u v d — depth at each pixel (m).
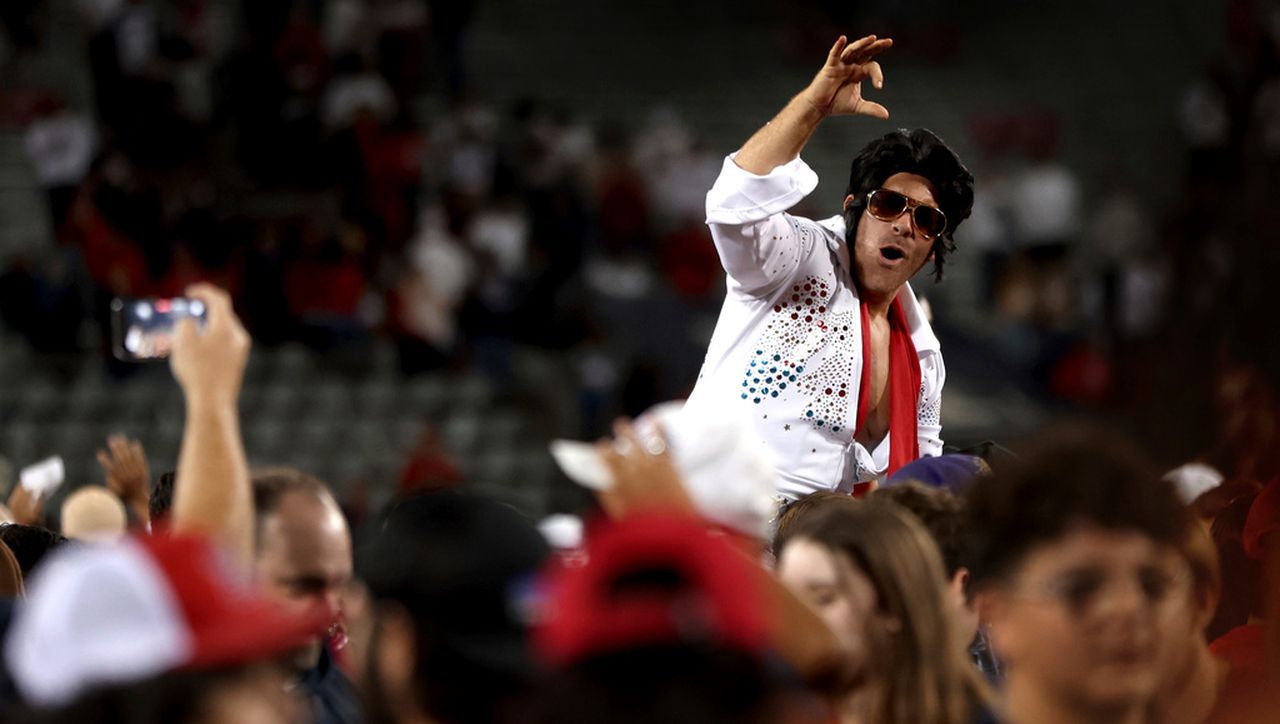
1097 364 49.56
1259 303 48.50
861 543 9.62
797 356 15.34
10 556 11.60
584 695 6.10
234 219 47.94
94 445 45.03
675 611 6.19
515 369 48.22
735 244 14.76
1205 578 10.35
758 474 9.06
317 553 10.23
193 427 8.84
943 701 9.51
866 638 9.54
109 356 41.25
